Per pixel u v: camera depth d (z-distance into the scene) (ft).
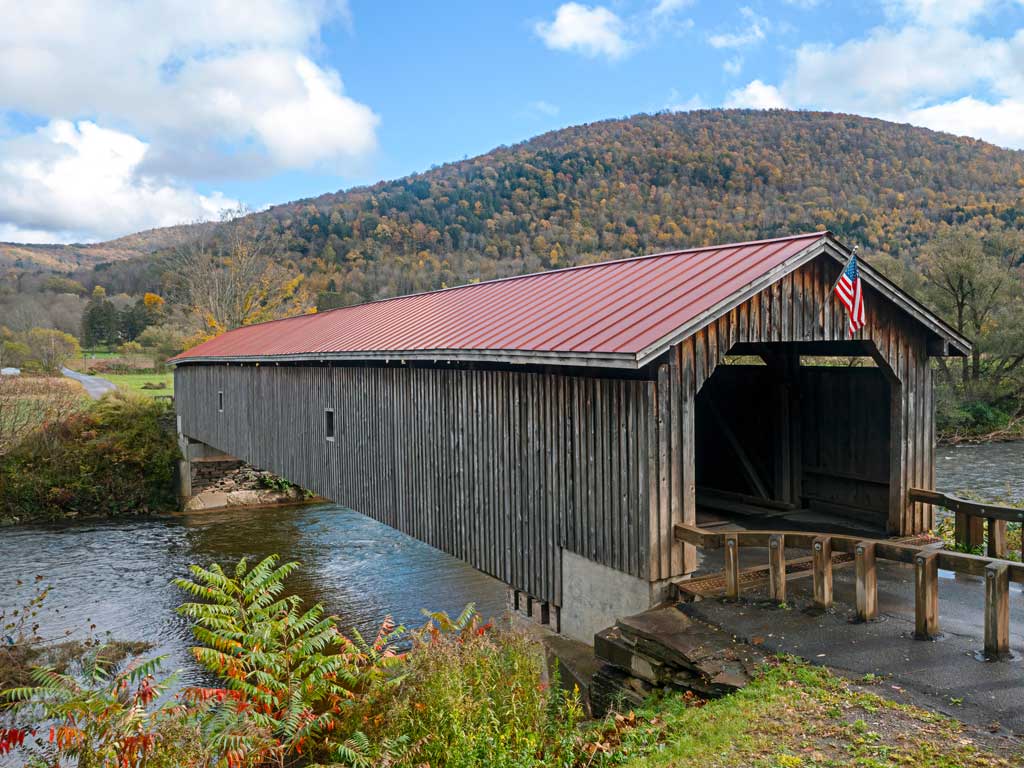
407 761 17.94
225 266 169.48
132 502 86.74
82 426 90.89
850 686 18.07
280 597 54.39
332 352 46.26
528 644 21.26
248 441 67.51
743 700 18.17
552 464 29.63
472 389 35.12
